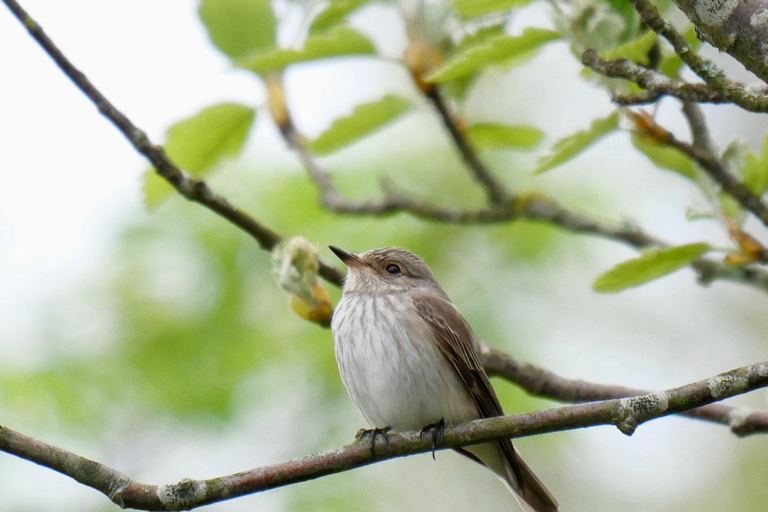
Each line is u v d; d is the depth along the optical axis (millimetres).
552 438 14195
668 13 6973
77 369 12328
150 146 7773
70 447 12141
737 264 7539
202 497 6605
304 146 9914
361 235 12992
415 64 8438
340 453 6984
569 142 7230
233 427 12602
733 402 16266
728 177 7438
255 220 8227
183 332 12602
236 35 8977
